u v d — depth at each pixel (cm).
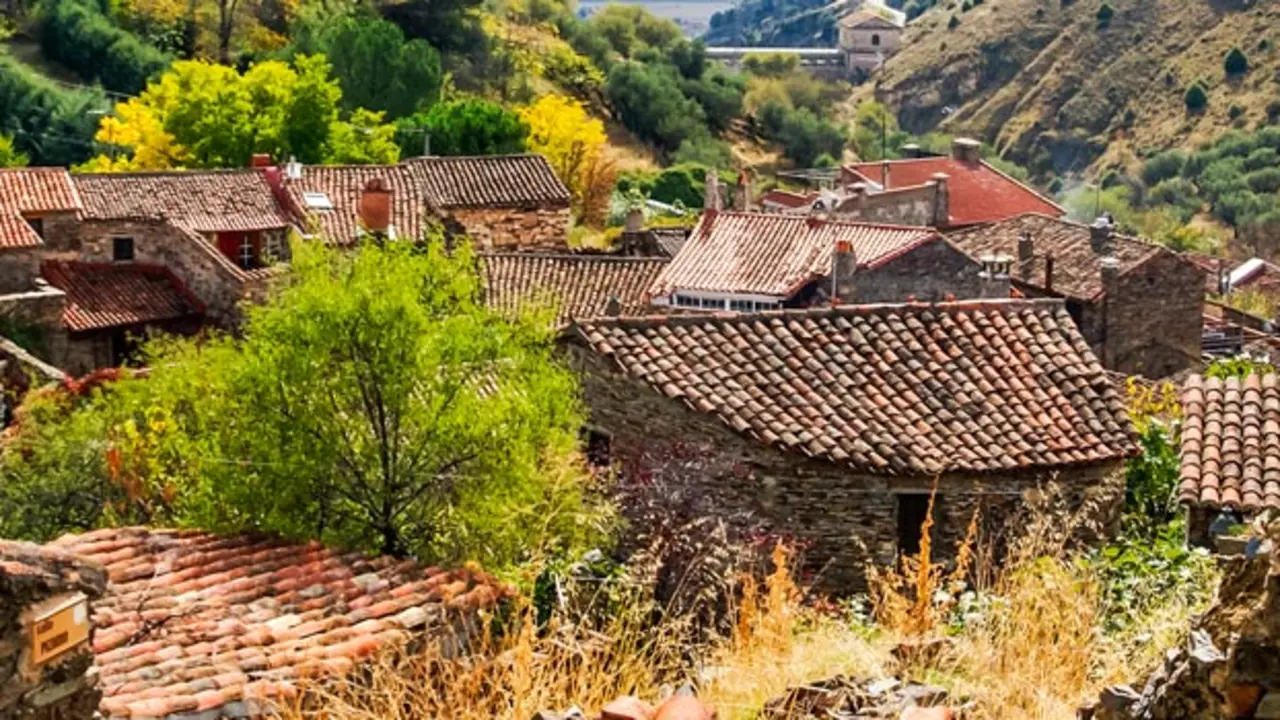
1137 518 1708
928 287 3956
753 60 12875
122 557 1306
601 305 4100
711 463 1641
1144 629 973
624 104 10425
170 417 2127
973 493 1656
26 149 6912
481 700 854
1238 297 6325
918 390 1745
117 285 4259
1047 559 1041
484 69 9981
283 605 1223
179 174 4612
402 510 1620
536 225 5562
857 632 1016
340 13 9069
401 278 1675
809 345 1784
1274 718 550
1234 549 1166
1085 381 1789
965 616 962
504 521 1574
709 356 1753
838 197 5681
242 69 8700
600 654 928
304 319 1634
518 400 1631
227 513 1636
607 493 1631
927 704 781
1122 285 4609
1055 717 770
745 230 4250
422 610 1212
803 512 1636
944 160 6781
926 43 13638
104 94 7531
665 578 1392
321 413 1625
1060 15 12962
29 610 758
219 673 1059
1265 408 1570
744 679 845
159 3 9062
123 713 976
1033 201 6594
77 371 4059
